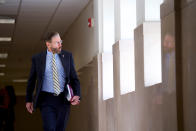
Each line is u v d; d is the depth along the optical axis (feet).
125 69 26.61
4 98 54.60
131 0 27.20
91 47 36.06
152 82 21.67
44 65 24.09
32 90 25.05
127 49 26.66
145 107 21.62
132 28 27.25
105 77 31.53
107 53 31.68
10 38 55.01
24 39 55.98
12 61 74.49
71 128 49.34
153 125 20.34
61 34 54.95
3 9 40.04
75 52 46.37
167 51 18.51
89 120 36.52
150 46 21.86
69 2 37.65
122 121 26.03
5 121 54.85
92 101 34.88
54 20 45.32
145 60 21.79
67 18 44.47
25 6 38.96
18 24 46.80
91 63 35.32
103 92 31.53
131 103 24.22
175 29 17.60
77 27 44.24
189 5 16.57
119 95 26.78
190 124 16.44
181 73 17.44
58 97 24.00
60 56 24.40
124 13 27.35
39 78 24.06
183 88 17.26
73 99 24.16
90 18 35.32
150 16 22.22
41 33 52.31
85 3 37.91
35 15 42.80
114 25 29.66
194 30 16.11
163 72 19.11
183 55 17.22
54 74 24.04
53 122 23.71
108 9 32.40
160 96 19.36
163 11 19.10
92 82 34.88
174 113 17.56
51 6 39.14
